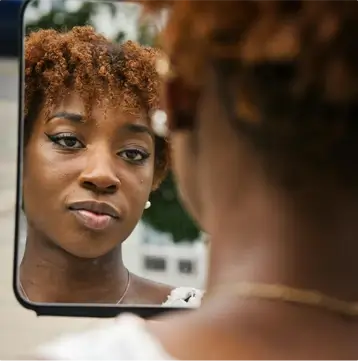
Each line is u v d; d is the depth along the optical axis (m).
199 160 0.94
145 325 0.91
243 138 0.88
